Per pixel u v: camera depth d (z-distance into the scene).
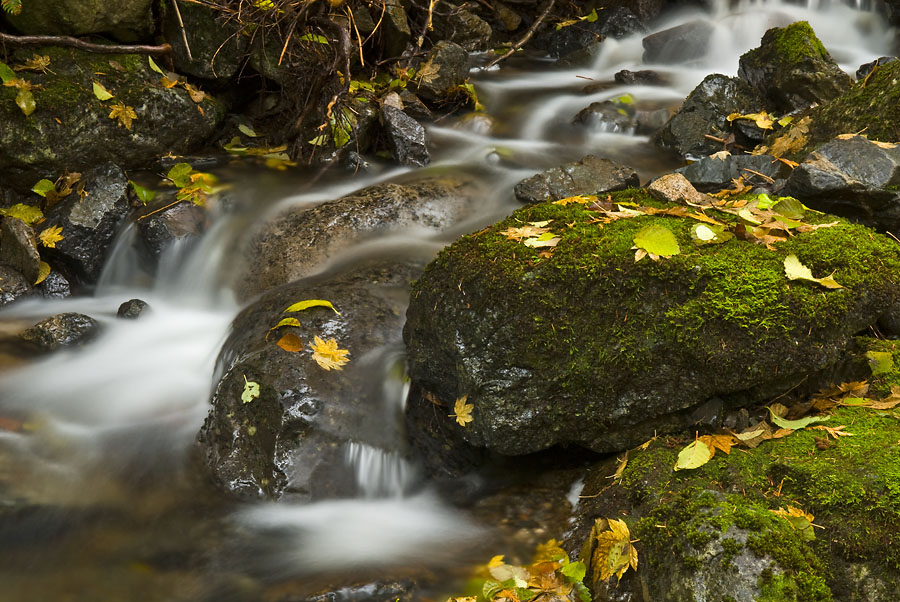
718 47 8.22
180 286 5.18
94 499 3.58
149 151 5.77
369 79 6.65
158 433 3.98
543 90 7.55
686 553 2.74
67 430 4.02
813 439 3.13
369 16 6.61
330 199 5.38
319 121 6.03
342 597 2.96
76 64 5.58
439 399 3.81
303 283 4.50
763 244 3.52
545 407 3.39
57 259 5.24
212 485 3.64
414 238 5.00
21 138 5.31
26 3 5.48
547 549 3.22
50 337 4.68
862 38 8.23
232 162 5.90
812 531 2.75
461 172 5.73
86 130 5.49
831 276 3.34
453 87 6.85
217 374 4.14
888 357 3.51
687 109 6.09
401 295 4.27
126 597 3.03
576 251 3.42
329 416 3.64
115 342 4.74
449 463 3.70
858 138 4.40
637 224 3.67
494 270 3.41
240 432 3.72
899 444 2.98
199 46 6.11
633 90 7.36
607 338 3.31
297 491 3.53
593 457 3.66
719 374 3.24
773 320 3.19
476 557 3.21
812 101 5.88
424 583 3.06
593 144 6.32
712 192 4.81
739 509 2.78
